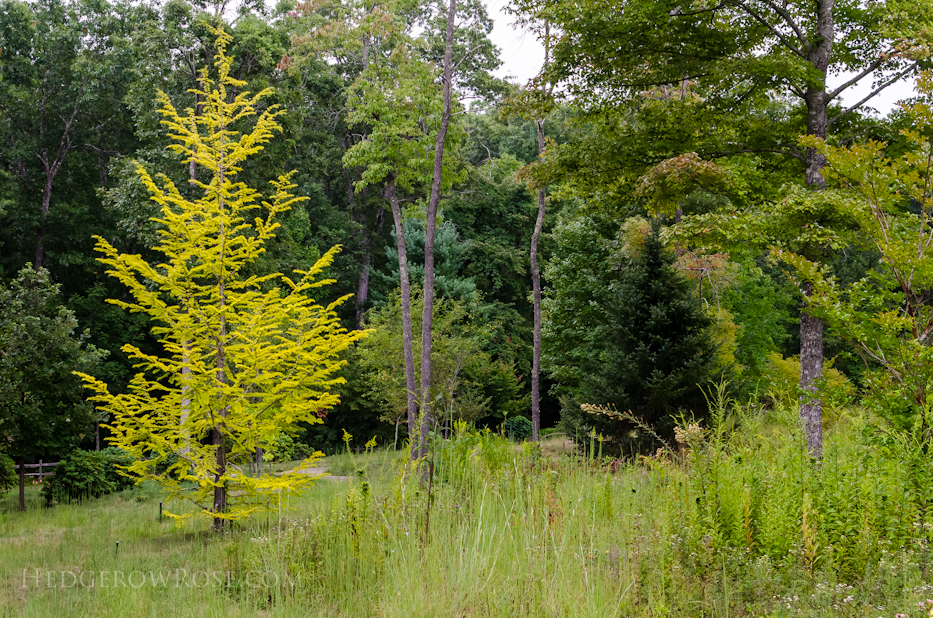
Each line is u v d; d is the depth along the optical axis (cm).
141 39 2386
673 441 1345
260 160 2517
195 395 988
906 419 632
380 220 4156
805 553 460
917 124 725
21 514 1541
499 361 3394
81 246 3306
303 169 3756
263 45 2497
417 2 1927
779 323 3178
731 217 1145
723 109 1384
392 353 2775
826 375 1633
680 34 1327
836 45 1335
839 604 407
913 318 693
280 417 1029
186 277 1039
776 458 599
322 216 3919
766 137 1366
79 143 3347
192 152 1103
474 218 4069
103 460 1872
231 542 752
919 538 471
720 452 588
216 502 1002
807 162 1259
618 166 1438
